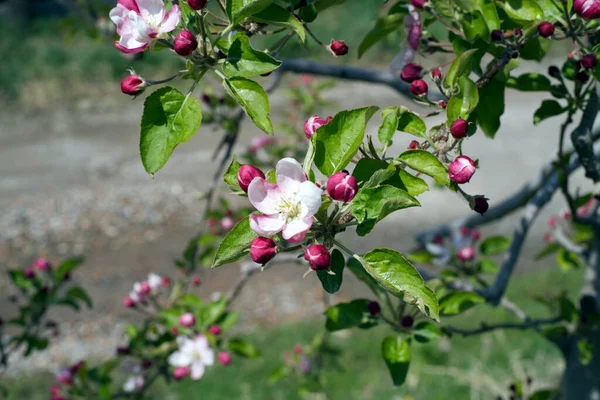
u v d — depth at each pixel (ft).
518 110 59.47
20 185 47.67
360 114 5.14
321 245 4.78
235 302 33.83
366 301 8.02
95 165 50.90
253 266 12.10
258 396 24.58
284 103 58.34
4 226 41.63
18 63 70.44
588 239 11.89
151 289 12.78
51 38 77.41
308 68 11.80
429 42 7.32
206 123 12.12
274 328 30.68
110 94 67.26
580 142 7.11
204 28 5.31
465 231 12.26
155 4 5.33
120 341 30.50
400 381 7.75
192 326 11.91
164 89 5.29
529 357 24.68
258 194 4.88
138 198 44.98
